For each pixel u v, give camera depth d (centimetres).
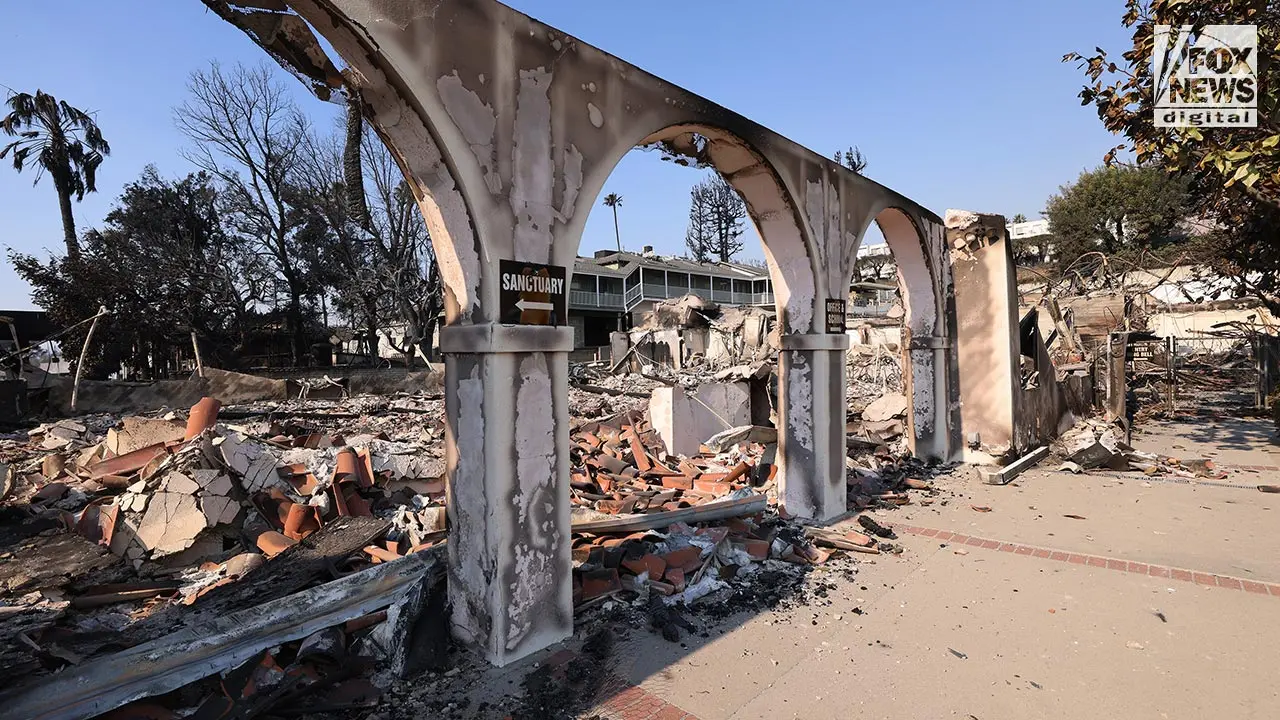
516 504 355
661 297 4525
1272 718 298
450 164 324
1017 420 881
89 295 2036
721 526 545
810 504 632
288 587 409
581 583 438
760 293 5178
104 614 403
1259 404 1383
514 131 355
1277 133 607
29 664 311
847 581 478
